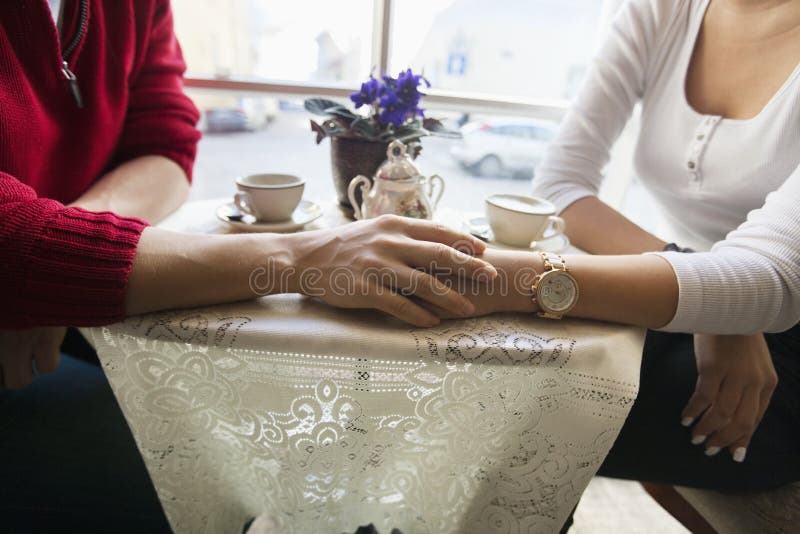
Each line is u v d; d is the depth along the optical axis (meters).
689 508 0.82
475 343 0.47
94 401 0.74
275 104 1.57
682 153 0.84
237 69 1.47
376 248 0.50
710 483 0.70
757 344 0.63
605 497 1.16
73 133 0.71
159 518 0.59
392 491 0.56
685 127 0.84
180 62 0.92
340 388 0.48
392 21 1.28
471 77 1.59
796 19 0.72
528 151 1.65
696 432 0.65
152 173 0.78
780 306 0.54
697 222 0.89
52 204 0.49
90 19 0.67
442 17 1.49
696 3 0.84
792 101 0.68
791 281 0.54
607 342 0.50
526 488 0.55
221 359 0.47
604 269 0.54
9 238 0.44
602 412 0.49
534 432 0.52
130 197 0.71
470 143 1.63
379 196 0.68
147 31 0.81
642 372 0.72
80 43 0.66
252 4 1.38
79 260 0.45
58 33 0.63
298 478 0.54
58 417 0.70
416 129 0.77
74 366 0.82
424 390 0.48
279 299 0.53
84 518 0.57
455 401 0.49
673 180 0.88
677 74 0.86
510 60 1.57
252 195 0.70
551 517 0.57
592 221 0.81
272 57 1.46
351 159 0.77
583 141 0.93
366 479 0.55
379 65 1.32
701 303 0.53
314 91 1.34
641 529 1.08
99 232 0.48
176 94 0.87
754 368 0.62
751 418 0.62
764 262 0.55
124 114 0.81
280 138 1.71
